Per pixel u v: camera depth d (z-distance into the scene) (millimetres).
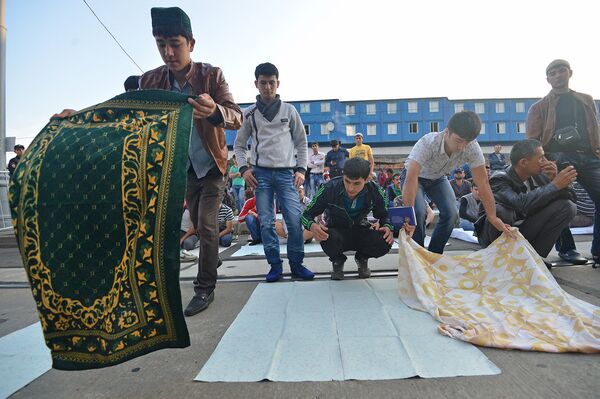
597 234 2859
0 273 3736
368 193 2709
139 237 1145
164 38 2002
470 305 1909
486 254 2256
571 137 2832
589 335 1446
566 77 2939
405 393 1165
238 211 9391
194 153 2275
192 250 4797
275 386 1235
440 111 40969
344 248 2803
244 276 3094
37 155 1253
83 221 1157
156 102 1390
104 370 1408
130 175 1185
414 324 1761
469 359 1372
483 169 2490
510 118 40469
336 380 1259
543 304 1805
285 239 5109
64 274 1137
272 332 1716
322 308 2061
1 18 7941
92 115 1368
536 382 1202
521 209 2549
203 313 2100
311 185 9500
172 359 1483
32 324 2031
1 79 8008
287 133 3020
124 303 1121
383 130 41312
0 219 7445
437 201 2988
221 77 2217
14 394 1262
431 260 2311
